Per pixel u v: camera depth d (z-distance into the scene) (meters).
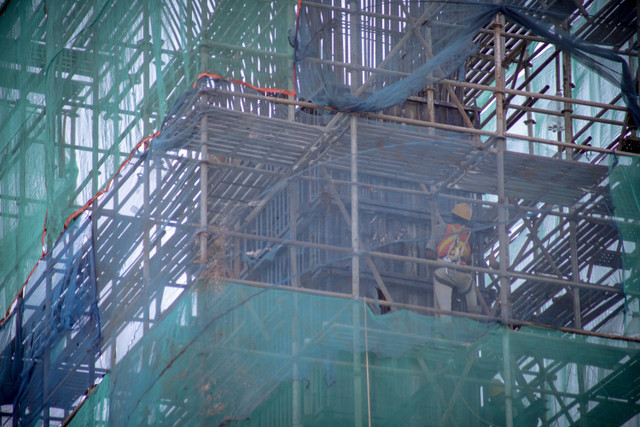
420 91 42.69
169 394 36.53
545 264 43.38
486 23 41.12
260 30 39.47
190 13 39.47
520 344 38.78
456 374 38.03
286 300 37.47
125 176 39.44
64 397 40.38
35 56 45.56
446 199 41.31
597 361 39.12
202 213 37.47
